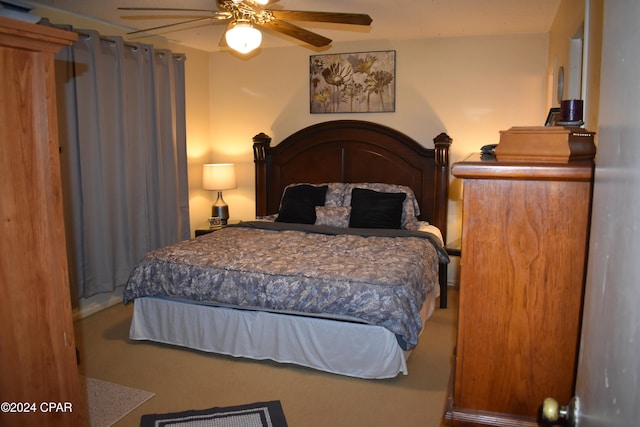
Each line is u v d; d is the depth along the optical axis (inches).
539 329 38.6
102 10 141.8
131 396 103.3
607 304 24.1
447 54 178.2
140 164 165.2
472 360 40.6
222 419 94.8
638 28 20.5
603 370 24.1
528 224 37.9
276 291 112.9
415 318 107.2
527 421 39.4
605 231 25.8
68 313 56.0
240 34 109.0
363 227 163.6
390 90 185.0
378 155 185.2
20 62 48.7
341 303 107.7
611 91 26.1
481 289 39.6
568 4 111.0
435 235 158.7
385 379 110.3
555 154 39.7
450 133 181.3
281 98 200.2
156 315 129.3
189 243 140.1
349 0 130.0
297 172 196.1
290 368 115.9
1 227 48.6
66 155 139.6
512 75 172.7
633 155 20.4
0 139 47.6
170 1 132.4
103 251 152.1
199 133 204.4
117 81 154.0
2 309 49.2
